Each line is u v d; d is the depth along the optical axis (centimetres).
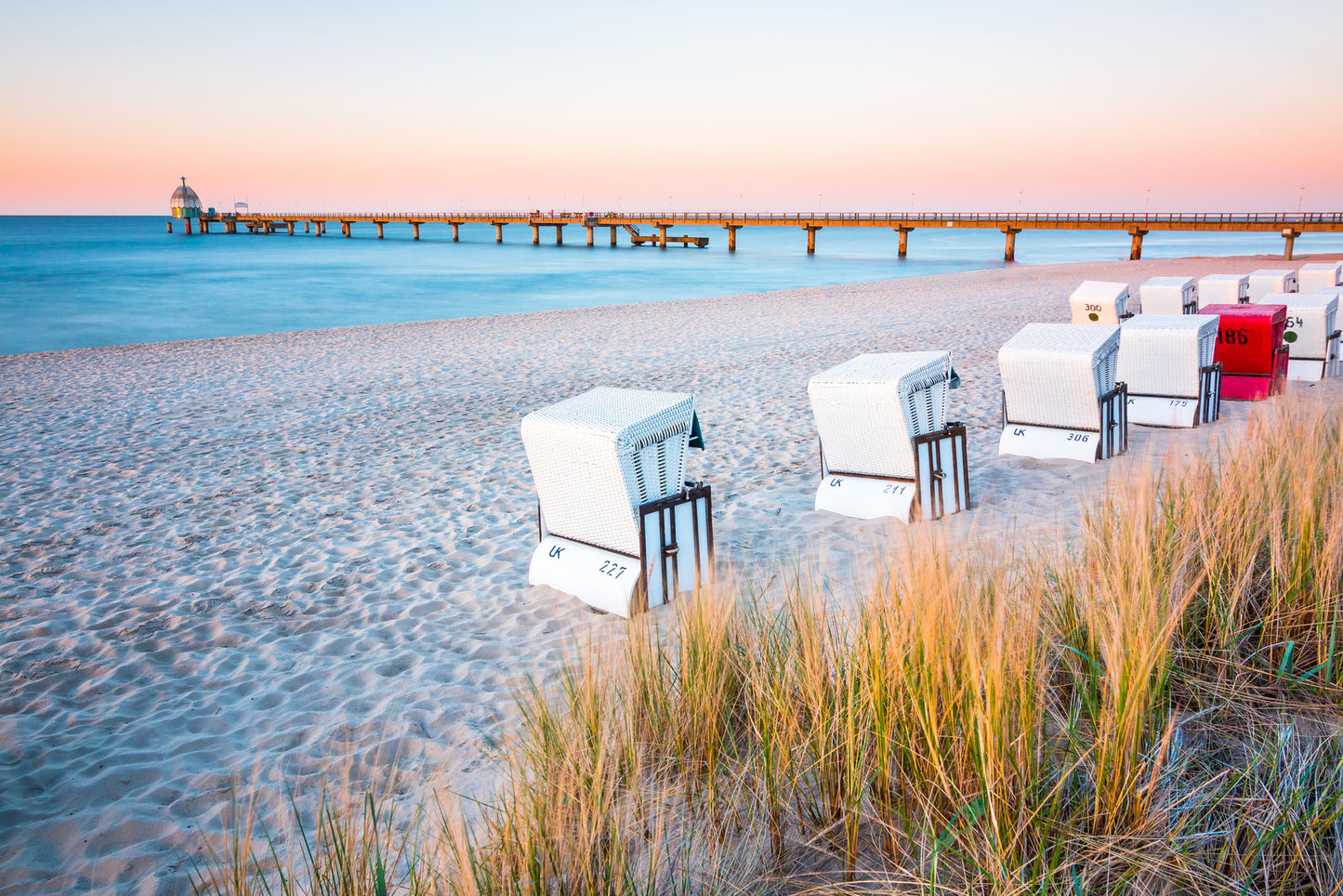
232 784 259
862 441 481
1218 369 664
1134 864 164
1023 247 9044
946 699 193
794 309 2050
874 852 189
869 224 5700
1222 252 7238
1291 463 344
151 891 219
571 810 184
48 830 247
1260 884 165
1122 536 277
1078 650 231
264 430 856
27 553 512
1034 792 176
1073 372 555
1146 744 193
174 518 579
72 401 1031
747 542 466
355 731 297
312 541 524
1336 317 889
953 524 455
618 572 384
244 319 2320
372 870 188
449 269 4425
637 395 411
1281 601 252
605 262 5119
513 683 324
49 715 320
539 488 411
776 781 198
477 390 1066
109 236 10962
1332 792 180
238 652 371
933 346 1312
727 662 247
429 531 535
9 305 2633
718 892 178
